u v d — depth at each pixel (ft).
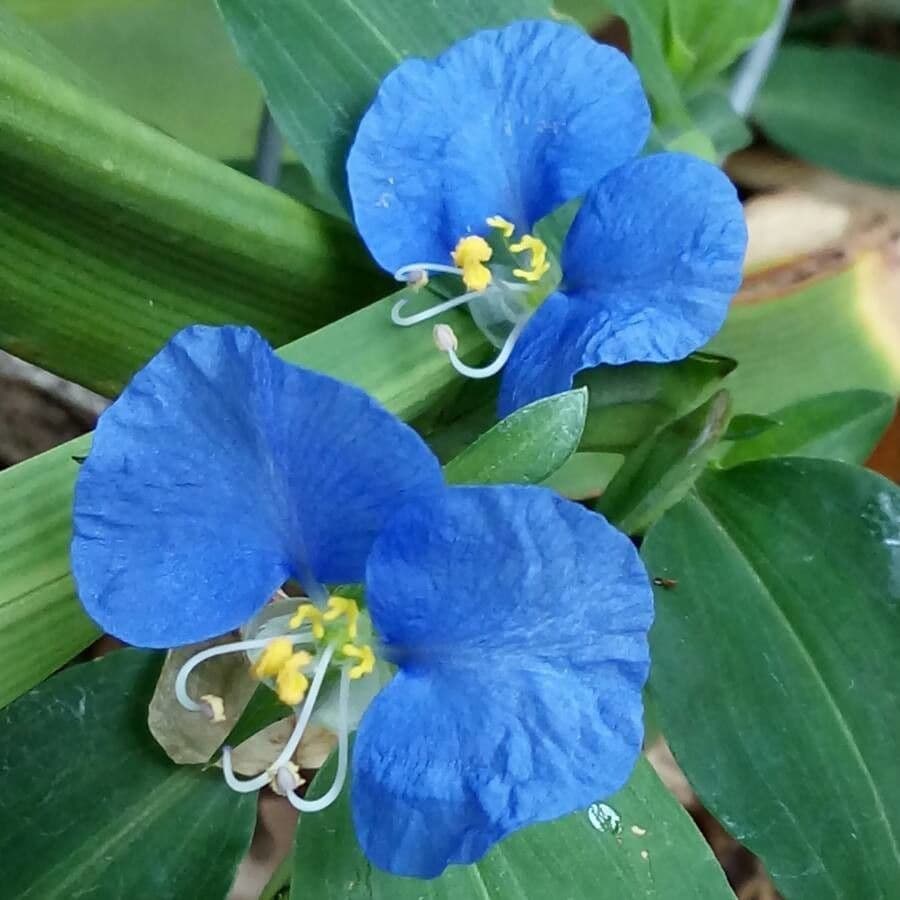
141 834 0.20
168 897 0.20
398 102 0.19
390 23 0.21
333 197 0.20
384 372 0.19
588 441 0.21
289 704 0.16
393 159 0.19
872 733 0.20
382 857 0.15
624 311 0.18
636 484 0.20
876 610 0.21
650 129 0.21
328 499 0.15
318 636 0.16
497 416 0.20
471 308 0.20
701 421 0.20
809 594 0.21
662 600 0.21
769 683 0.20
